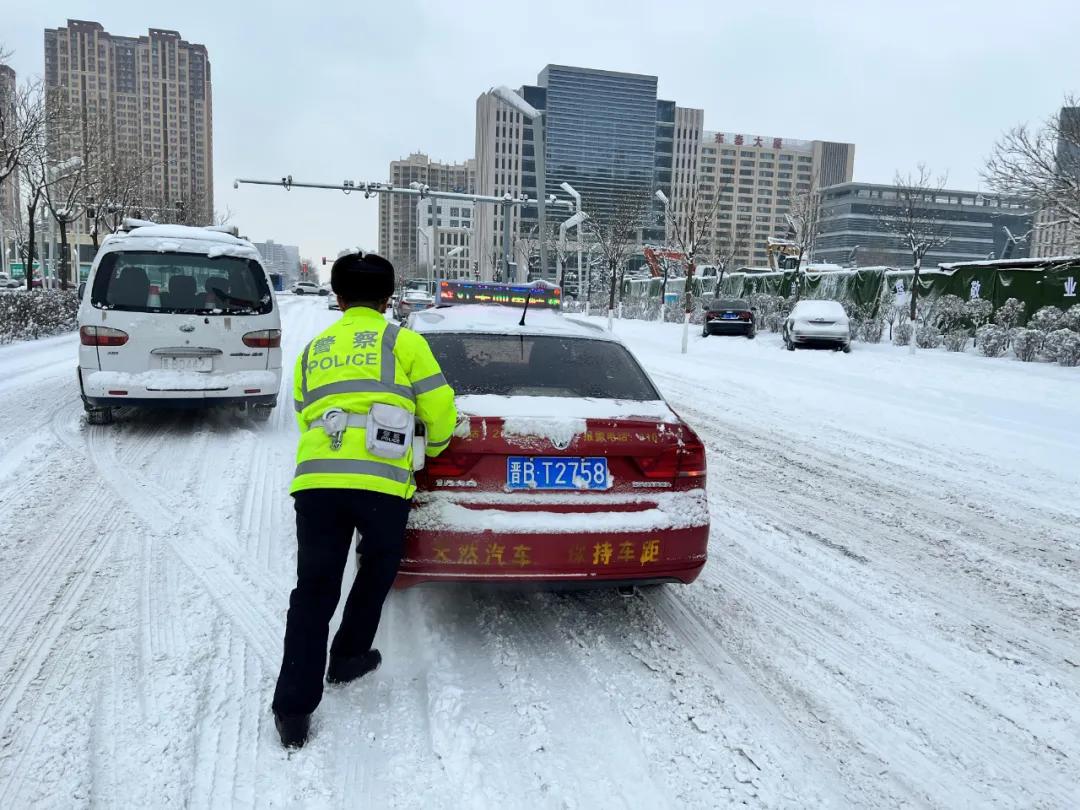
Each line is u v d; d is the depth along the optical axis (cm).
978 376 1370
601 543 334
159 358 738
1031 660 369
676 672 345
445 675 332
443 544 325
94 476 613
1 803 246
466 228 13100
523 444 331
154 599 395
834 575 468
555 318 491
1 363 1227
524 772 270
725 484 674
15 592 397
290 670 276
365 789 259
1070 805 267
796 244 4462
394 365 290
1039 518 593
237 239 820
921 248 2406
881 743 298
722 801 261
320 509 280
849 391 1222
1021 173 1866
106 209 2698
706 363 1622
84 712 295
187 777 262
